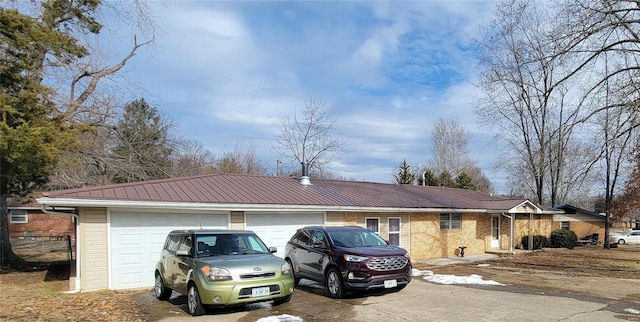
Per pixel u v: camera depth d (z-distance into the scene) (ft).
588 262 60.34
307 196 51.90
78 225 35.83
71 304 28.94
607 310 26.66
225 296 24.36
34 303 29.27
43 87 43.60
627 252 80.18
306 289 34.99
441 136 169.37
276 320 24.08
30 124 41.78
